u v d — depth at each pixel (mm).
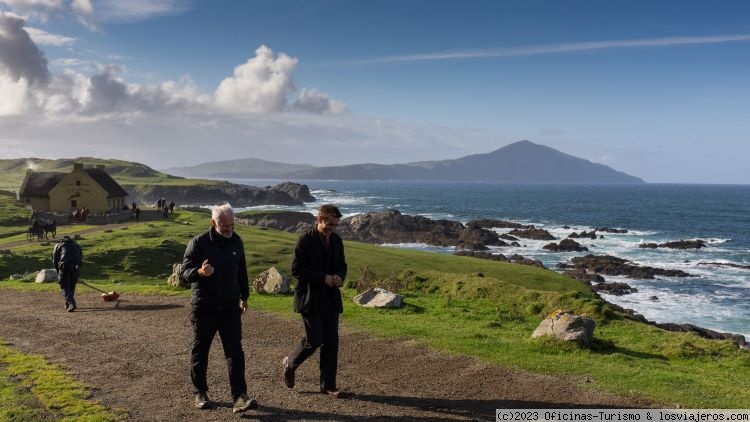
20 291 18188
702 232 95500
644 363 9352
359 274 33000
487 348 9977
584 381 8016
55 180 74500
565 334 10172
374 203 177750
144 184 168500
